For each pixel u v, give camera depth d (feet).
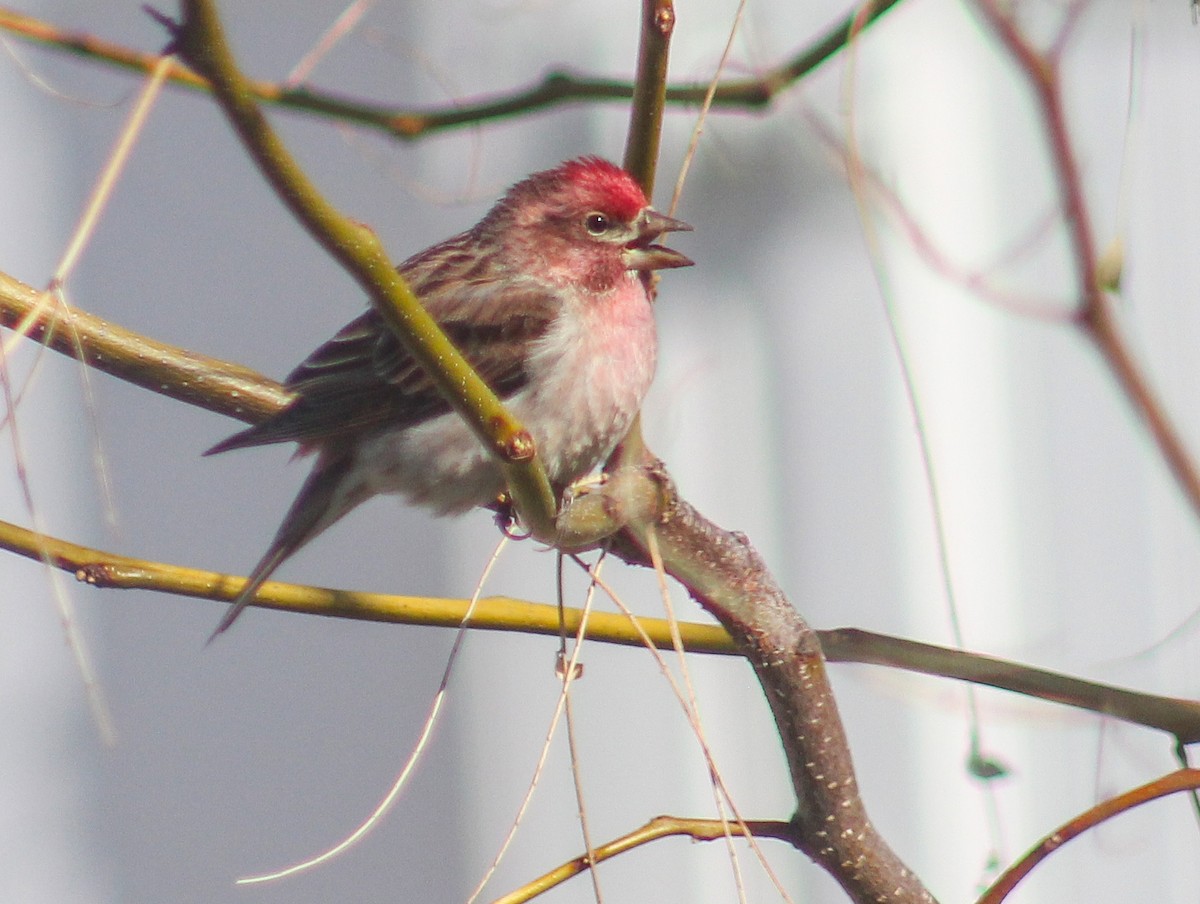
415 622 18.94
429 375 15.29
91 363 22.30
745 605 16.25
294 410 23.48
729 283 35.06
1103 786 31.76
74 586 33.76
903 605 34.37
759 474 35.19
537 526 16.24
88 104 27.32
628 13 35.12
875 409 34.53
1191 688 32.09
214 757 34.45
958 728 33.22
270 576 26.71
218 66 12.38
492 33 35.12
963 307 33.88
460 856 34.58
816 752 16.29
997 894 15.90
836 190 34.40
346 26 23.17
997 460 34.01
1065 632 33.42
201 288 34.78
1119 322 18.67
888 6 23.22
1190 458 17.84
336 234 13.79
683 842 34.22
